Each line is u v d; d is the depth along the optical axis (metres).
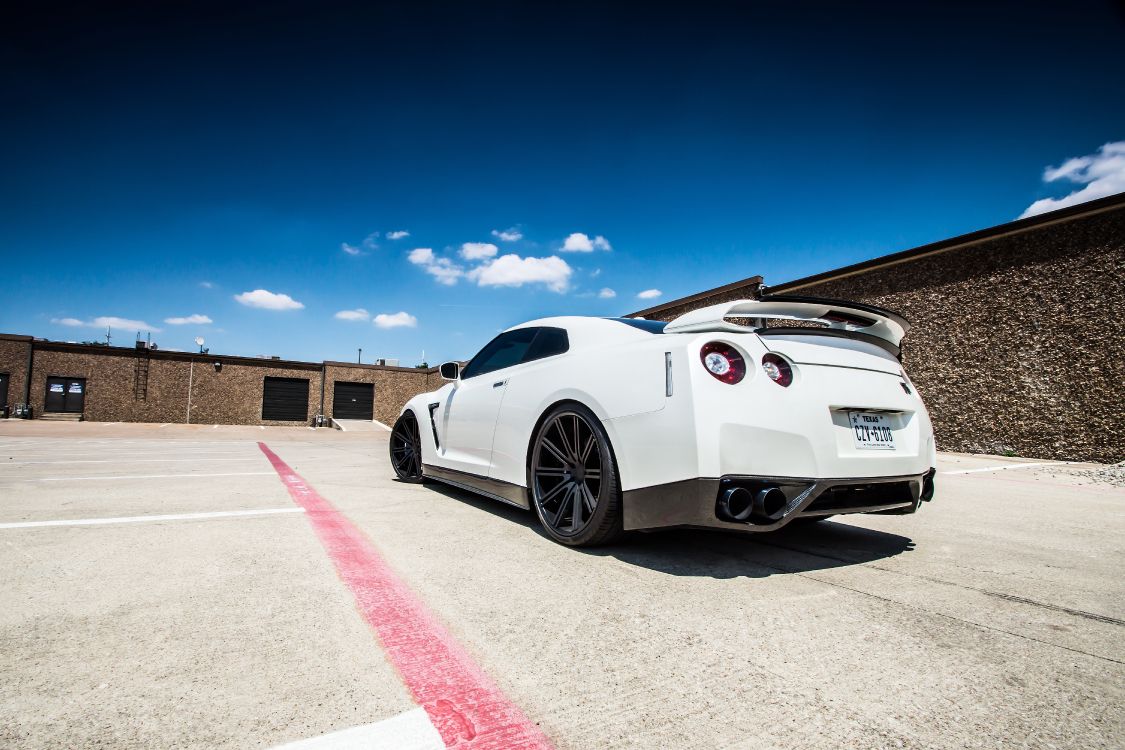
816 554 2.18
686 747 0.94
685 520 1.81
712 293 12.37
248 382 23.11
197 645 1.29
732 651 1.30
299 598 1.61
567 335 2.62
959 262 8.12
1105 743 0.95
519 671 1.20
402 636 1.36
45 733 0.94
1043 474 5.35
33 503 3.09
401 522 2.69
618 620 1.48
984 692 1.13
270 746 0.92
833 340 2.12
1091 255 6.83
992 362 7.69
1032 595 1.71
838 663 1.25
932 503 3.59
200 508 2.98
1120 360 6.54
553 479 2.46
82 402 20.64
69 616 1.45
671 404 1.88
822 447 1.86
